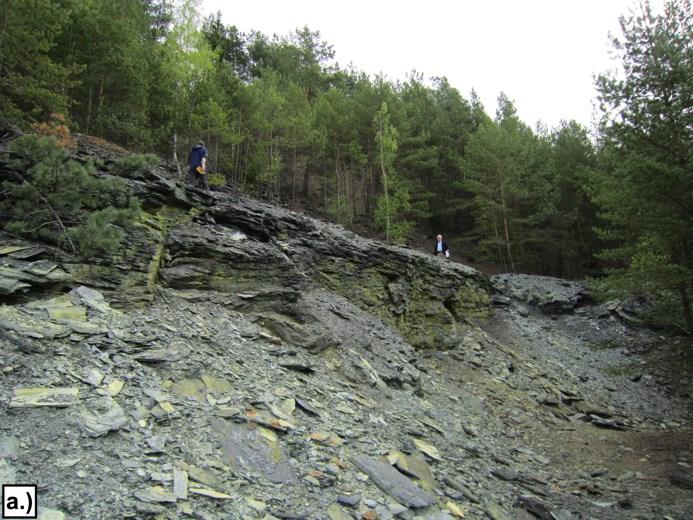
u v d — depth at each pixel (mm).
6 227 7402
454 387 12938
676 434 12266
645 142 12422
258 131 29062
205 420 5504
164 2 25500
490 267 32000
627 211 13758
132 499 3863
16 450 4008
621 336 21281
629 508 7148
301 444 5758
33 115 15391
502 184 30016
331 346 10180
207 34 36031
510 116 38000
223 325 8617
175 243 9633
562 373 16969
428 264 17938
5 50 13266
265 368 7680
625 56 12672
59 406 4703
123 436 4652
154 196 9906
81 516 3529
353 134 31156
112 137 22688
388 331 13664
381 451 6422
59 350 5656
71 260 7672
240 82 27578
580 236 32156
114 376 5613
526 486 7367
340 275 14680
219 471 4711
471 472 7141
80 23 18766
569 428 12234
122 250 8414
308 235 14914
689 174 11180
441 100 43031
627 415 14297
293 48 43031
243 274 10359
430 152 32000
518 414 12352
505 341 18562
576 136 34625
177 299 8805
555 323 22969
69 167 7898
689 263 13312
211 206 11688
